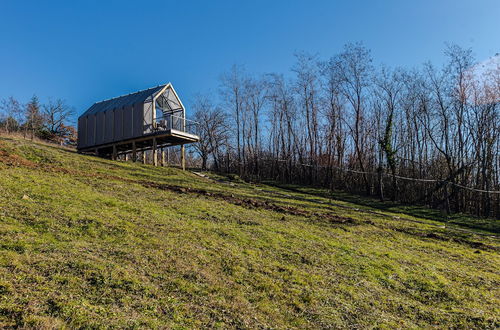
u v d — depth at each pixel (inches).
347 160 1531.7
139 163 1003.3
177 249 332.2
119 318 202.7
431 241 566.3
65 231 328.2
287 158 1657.2
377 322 256.8
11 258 249.9
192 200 586.9
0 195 398.6
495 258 496.4
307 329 234.7
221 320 225.8
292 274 321.7
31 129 1587.1
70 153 909.8
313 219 592.1
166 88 1094.4
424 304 306.7
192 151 1941.4
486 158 1176.2
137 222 394.6
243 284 286.8
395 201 1147.3
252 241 401.7
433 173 1317.7
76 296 218.5
